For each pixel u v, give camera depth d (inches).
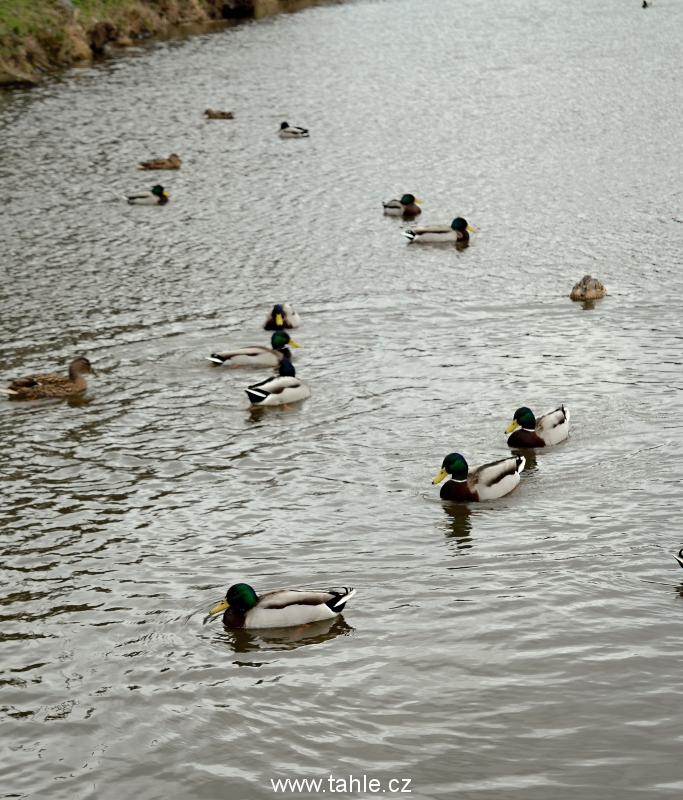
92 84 2426.2
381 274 1337.4
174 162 1849.2
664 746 480.1
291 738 499.2
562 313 1168.8
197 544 697.6
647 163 1806.1
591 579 627.5
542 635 571.5
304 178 1786.4
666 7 3390.7
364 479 791.1
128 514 746.8
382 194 1691.7
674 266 1322.6
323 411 930.1
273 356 1042.1
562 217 1550.2
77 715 524.4
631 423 864.9
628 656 548.1
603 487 754.2
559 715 505.0
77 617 613.3
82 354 1083.9
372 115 2193.7
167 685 545.0
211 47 2871.6
